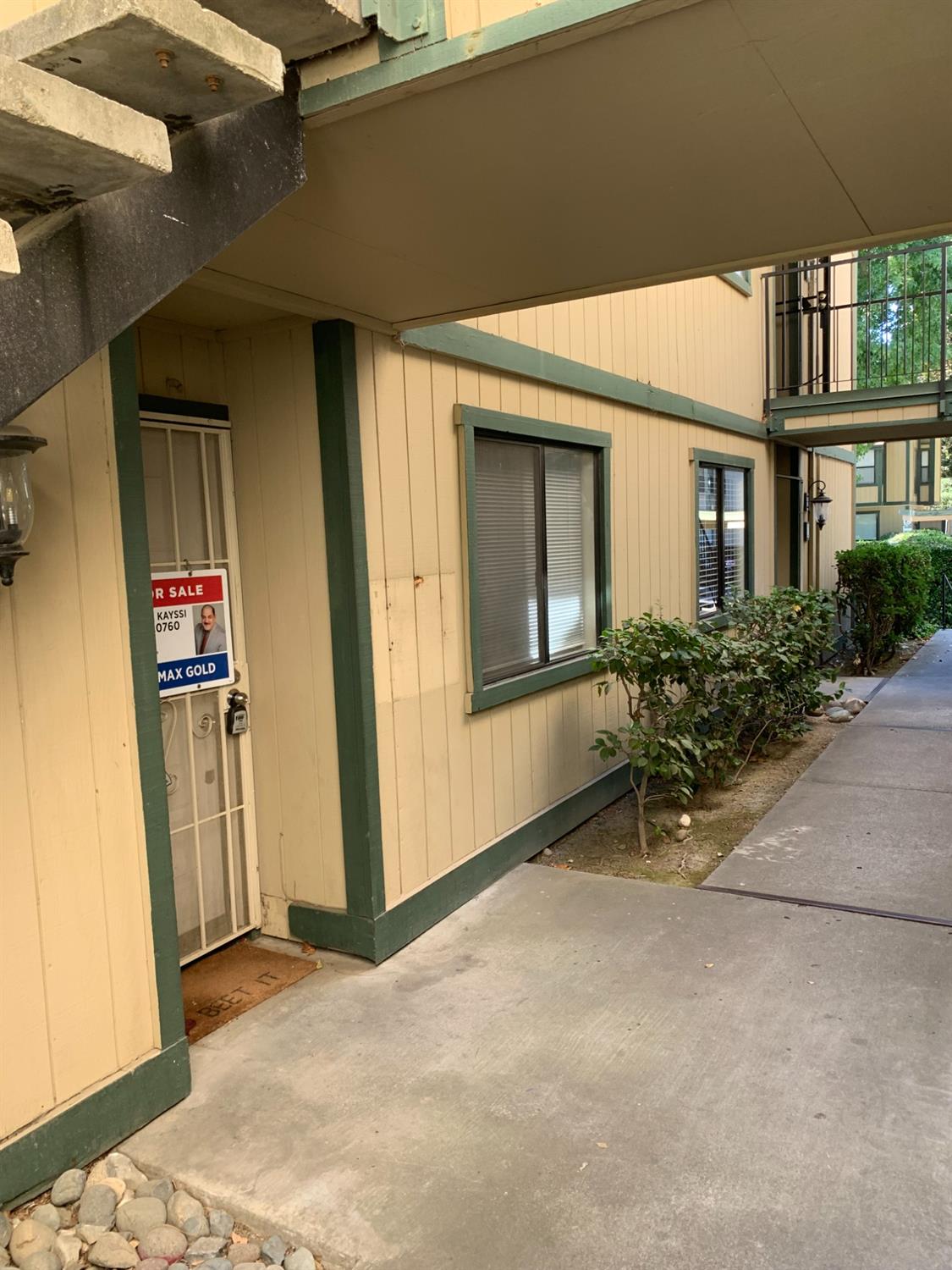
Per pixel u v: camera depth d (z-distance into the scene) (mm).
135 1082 2533
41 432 2311
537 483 4926
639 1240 2078
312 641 3570
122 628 2531
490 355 4270
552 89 1996
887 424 8508
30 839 2299
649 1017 3057
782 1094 2602
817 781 5875
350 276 3027
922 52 1871
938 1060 2736
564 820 5094
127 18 1403
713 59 1893
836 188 2535
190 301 3158
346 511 3418
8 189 1554
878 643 10562
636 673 4891
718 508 7852
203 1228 2188
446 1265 2033
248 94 1672
